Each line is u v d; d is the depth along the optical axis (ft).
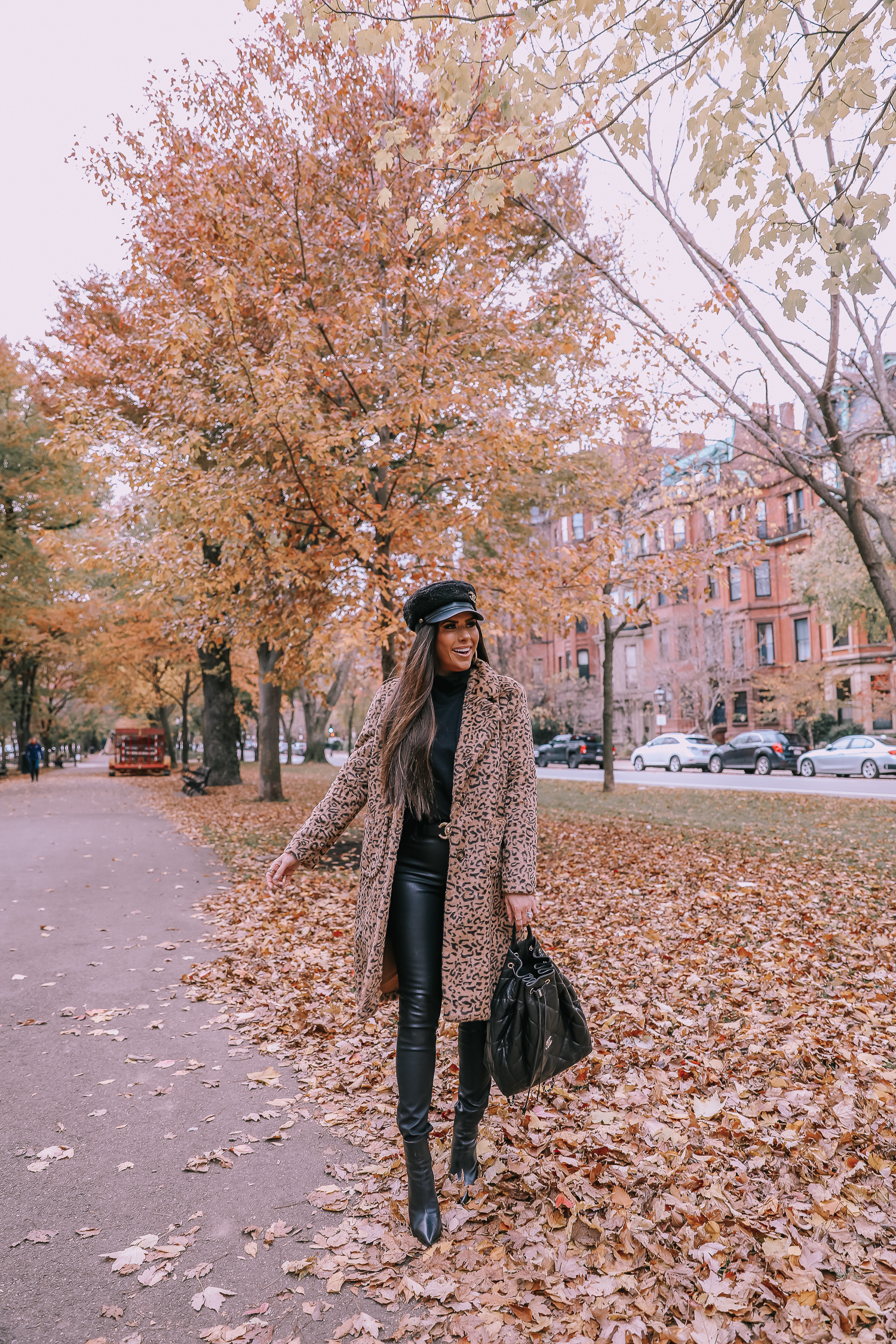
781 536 119.75
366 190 27.71
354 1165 9.16
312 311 27.71
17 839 39.37
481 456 26.76
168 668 111.04
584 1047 8.32
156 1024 13.75
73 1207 8.32
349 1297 6.93
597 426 32.65
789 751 91.09
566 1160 8.88
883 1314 6.49
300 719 293.43
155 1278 7.12
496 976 8.22
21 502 80.53
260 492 27.02
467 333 28.66
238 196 28.91
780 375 23.11
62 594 94.32
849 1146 9.20
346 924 20.74
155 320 28.50
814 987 14.84
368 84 27.68
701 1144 9.29
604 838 36.17
